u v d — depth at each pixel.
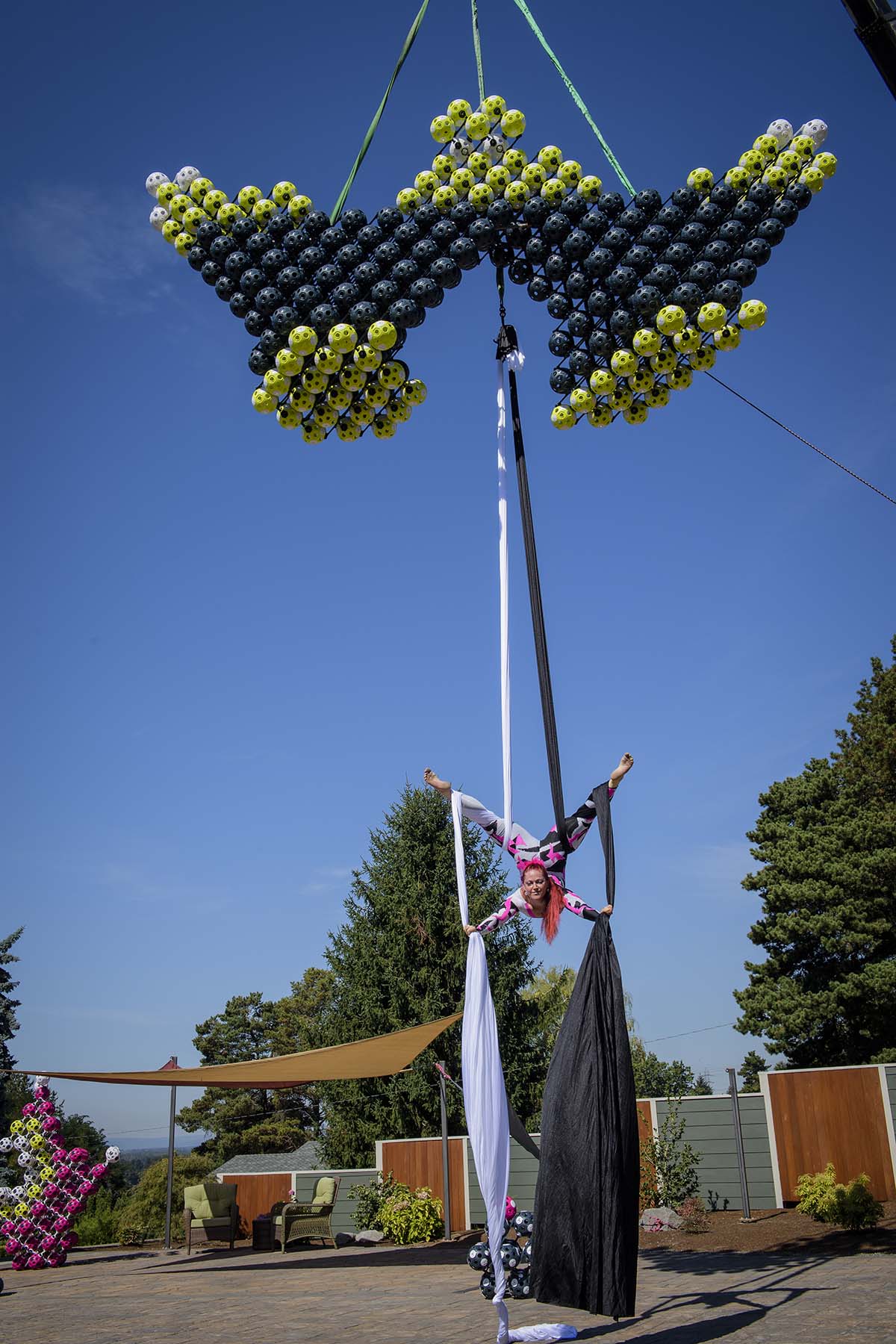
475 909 26.69
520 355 7.01
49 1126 17.36
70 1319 10.01
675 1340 6.39
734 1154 15.77
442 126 7.14
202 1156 41.84
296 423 7.93
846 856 26.55
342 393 7.63
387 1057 14.51
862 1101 15.30
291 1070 14.64
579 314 7.35
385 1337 7.64
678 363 7.48
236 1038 47.16
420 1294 10.46
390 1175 18.86
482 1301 9.52
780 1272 9.59
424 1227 17.06
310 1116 43.53
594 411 7.84
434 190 7.22
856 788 27.92
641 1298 8.62
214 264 7.58
